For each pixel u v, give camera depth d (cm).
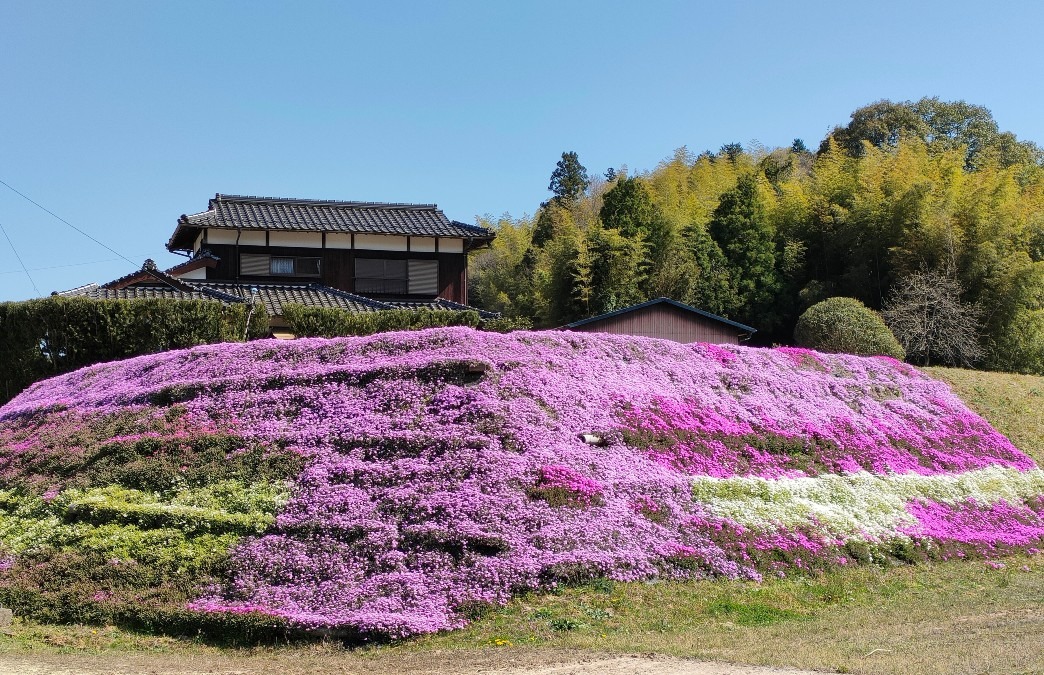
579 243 4322
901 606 1346
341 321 2509
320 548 1338
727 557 1480
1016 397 3014
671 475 1667
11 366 2316
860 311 3145
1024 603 1368
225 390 1811
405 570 1295
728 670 967
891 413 2408
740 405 2097
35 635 1188
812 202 4438
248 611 1199
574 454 1606
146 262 2970
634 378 2009
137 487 1543
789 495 1758
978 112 6544
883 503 1873
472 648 1107
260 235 3594
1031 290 3506
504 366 1816
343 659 1100
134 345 2273
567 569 1321
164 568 1322
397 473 1486
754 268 4303
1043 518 2122
